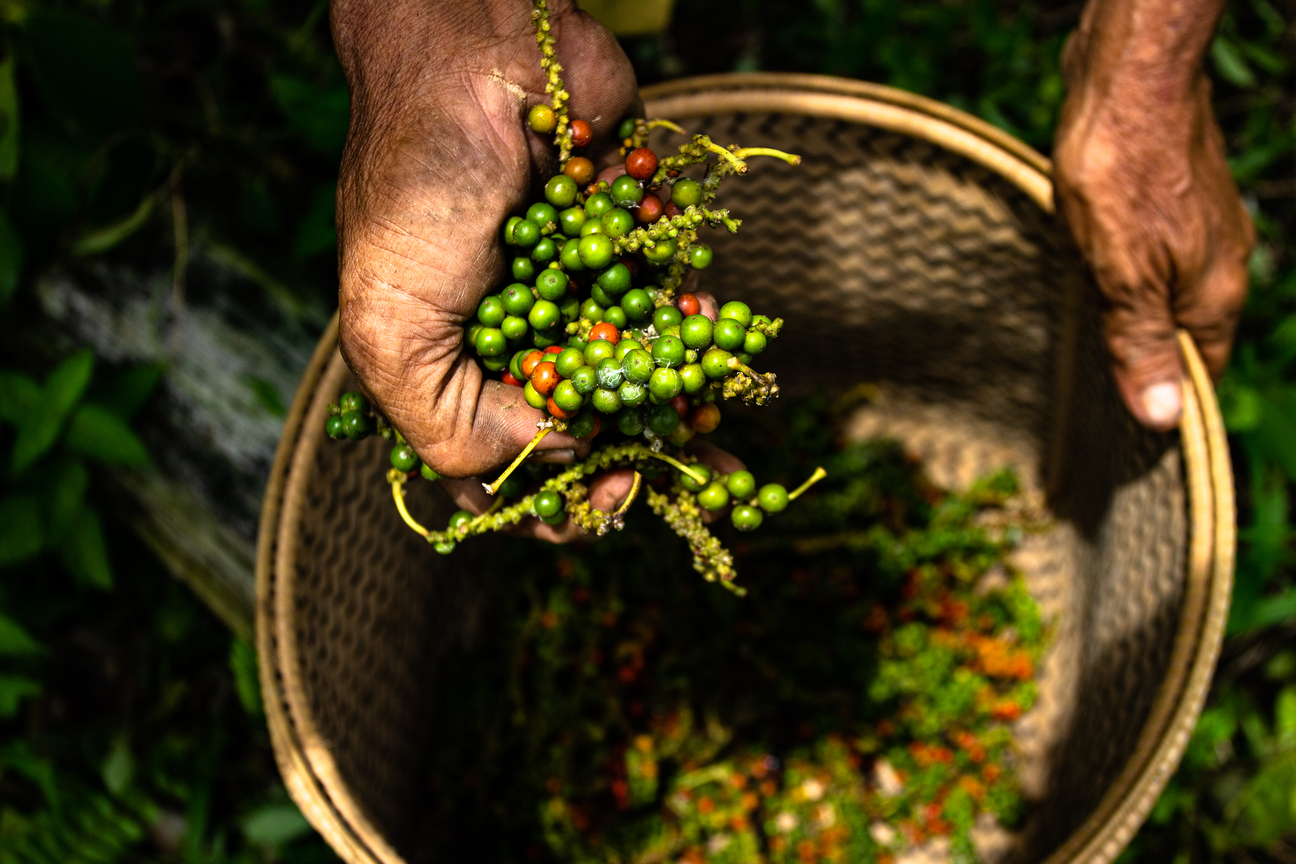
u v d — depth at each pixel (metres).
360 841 0.45
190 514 0.56
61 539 0.56
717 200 0.51
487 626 0.57
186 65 0.61
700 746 0.54
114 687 0.61
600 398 0.39
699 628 0.55
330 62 0.60
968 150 0.48
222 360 0.56
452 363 0.41
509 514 0.42
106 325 0.57
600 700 0.54
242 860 0.58
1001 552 0.57
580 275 0.42
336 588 0.49
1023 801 0.54
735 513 0.43
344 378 0.48
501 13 0.41
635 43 0.64
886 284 0.54
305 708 0.46
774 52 0.66
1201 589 0.46
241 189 0.58
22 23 0.54
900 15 0.62
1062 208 0.47
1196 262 0.47
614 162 0.43
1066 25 0.65
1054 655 0.56
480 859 0.55
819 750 0.55
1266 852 0.59
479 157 0.41
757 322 0.40
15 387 0.55
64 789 0.58
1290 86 0.65
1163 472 0.49
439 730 0.56
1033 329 0.54
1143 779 0.45
